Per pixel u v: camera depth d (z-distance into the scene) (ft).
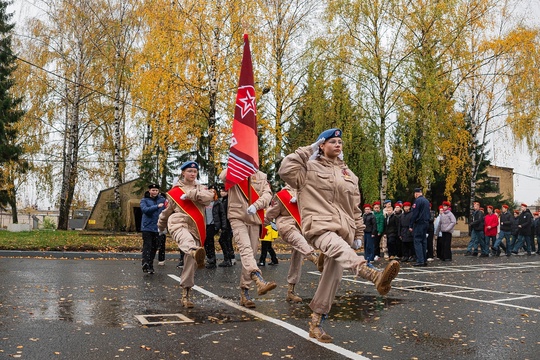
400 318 21.81
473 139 93.25
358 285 33.09
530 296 28.99
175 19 67.10
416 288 32.09
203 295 27.35
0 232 77.97
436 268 47.50
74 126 96.99
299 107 85.92
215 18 67.21
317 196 16.92
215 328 18.98
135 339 17.12
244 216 24.52
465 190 97.60
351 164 80.02
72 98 99.19
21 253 47.65
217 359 14.93
